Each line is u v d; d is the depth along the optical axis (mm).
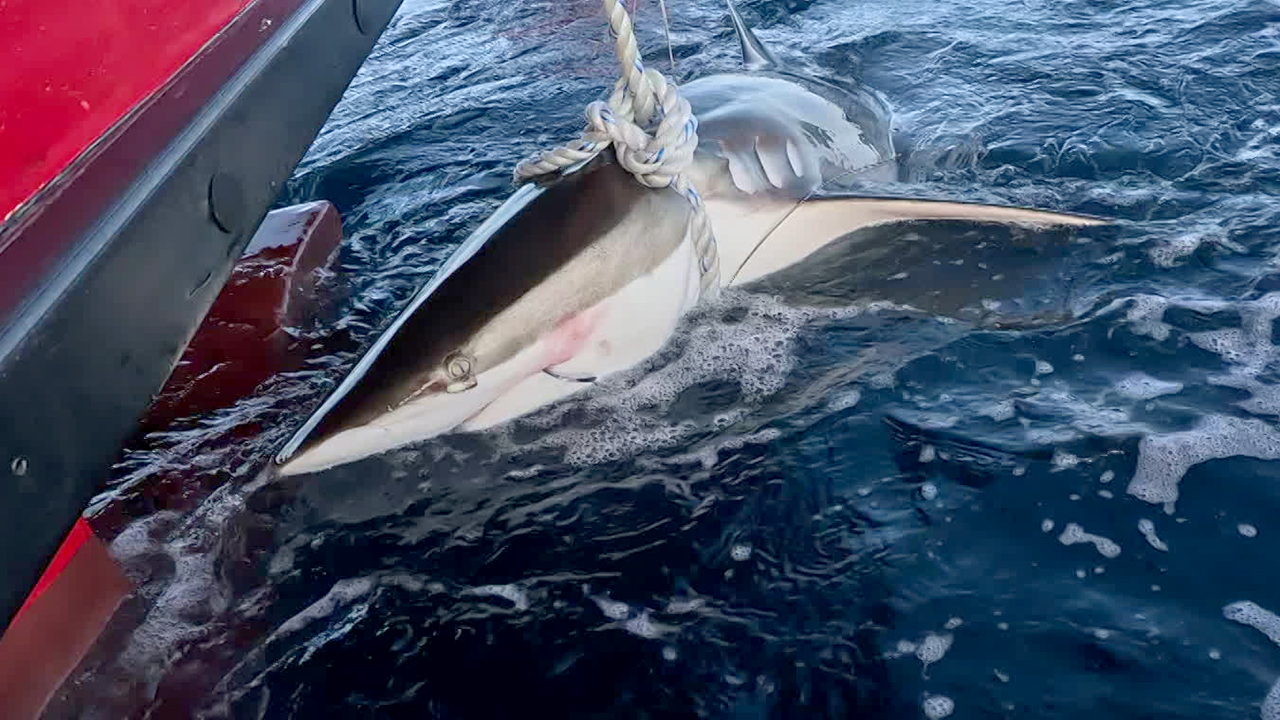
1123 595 1900
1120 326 2611
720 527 2174
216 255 2070
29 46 1726
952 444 2303
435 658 1964
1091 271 2834
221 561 2230
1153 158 3459
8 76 1672
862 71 4473
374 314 3117
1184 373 2445
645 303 2328
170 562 2232
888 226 3029
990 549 2029
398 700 1890
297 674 1960
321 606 2104
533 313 2188
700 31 5281
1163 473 2156
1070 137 3648
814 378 2570
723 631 1938
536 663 1928
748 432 2426
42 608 1913
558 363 2293
